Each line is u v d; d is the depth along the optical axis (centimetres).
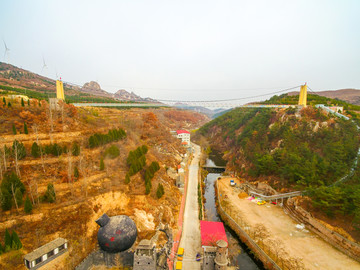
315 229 5572
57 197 4256
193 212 6178
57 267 3338
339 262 4516
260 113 13500
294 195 6725
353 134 7906
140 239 4419
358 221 4797
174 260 4244
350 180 6003
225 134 17375
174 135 14800
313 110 9969
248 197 7788
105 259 3803
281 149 8600
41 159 4831
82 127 6694
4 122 5297
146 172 6275
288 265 4406
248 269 4600
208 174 11194
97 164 5612
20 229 3519
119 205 4988
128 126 9738
